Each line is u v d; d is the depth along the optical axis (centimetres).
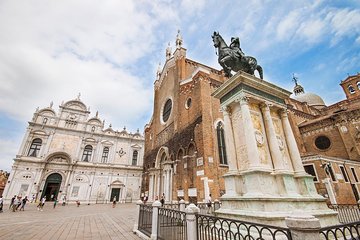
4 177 4875
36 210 2319
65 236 877
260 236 369
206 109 1878
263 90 969
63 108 4372
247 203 724
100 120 4697
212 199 1500
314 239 301
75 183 3950
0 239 827
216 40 1115
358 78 3747
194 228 562
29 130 3878
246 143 821
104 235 892
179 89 2402
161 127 2827
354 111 2456
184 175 1867
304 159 2070
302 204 736
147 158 3222
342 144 2512
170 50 3266
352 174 2117
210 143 1731
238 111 936
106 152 4559
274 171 807
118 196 4281
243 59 1049
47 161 3819
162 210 765
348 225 362
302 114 3403
